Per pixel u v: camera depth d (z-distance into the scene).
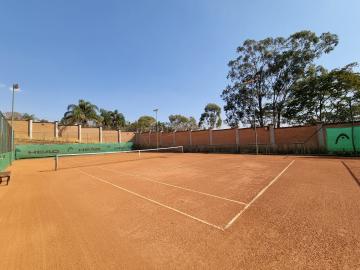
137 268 3.30
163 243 4.07
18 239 4.41
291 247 3.76
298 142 23.97
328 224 4.63
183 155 27.27
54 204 6.83
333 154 21.45
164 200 6.88
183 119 78.25
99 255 3.73
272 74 35.81
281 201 6.36
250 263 3.32
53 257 3.70
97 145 37.22
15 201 7.26
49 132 38.91
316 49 32.62
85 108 47.72
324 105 29.83
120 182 10.07
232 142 30.19
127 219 5.37
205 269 3.21
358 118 27.77
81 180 11.05
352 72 26.38
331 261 3.29
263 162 16.36
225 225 4.82
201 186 8.64
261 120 37.62
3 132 14.71
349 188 7.55
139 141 47.88
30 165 19.84
